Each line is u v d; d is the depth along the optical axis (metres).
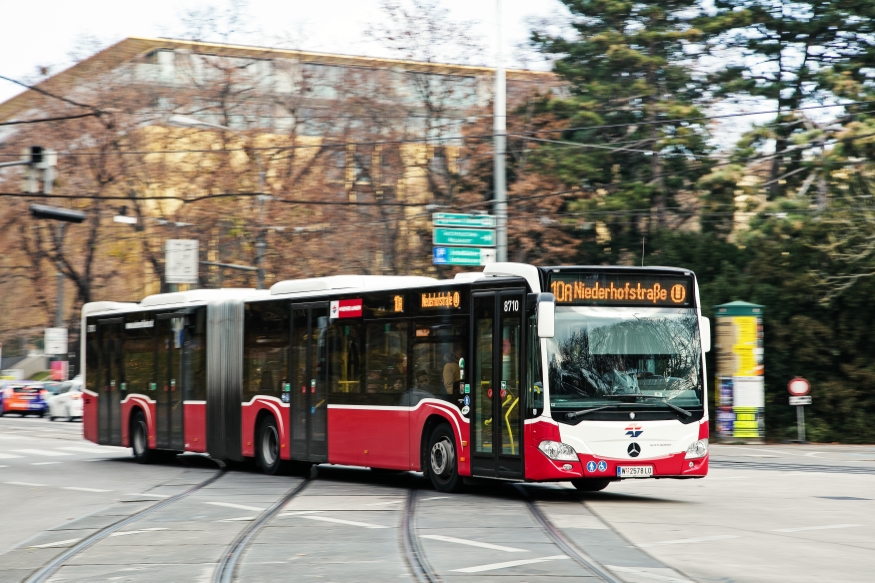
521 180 41.94
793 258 34.41
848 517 13.95
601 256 41.56
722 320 32.50
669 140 37.31
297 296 20.33
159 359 24.39
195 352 23.20
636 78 40.28
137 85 50.06
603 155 40.09
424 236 44.75
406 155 45.47
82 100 49.88
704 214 37.34
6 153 51.38
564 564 10.03
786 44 40.25
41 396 53.16
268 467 21.00
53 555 11.30
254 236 45.28
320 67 49.00
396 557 10.51
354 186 46.66
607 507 14.99
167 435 23.92
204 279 48.06
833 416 33.62
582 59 41.16
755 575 9.55
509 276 15.93
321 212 45.97
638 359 15.57
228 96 49.06
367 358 18.55
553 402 15.10
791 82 39.94
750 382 32.19
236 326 22.05
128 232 50.53
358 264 45.34
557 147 40.03
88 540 12.30
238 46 49.59
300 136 48.91
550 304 14.80
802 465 23.17
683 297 15.98
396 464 17.78
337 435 19.06
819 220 33.94
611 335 15.51
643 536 12.08
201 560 10.56
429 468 17.27
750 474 20.89
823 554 10.83
